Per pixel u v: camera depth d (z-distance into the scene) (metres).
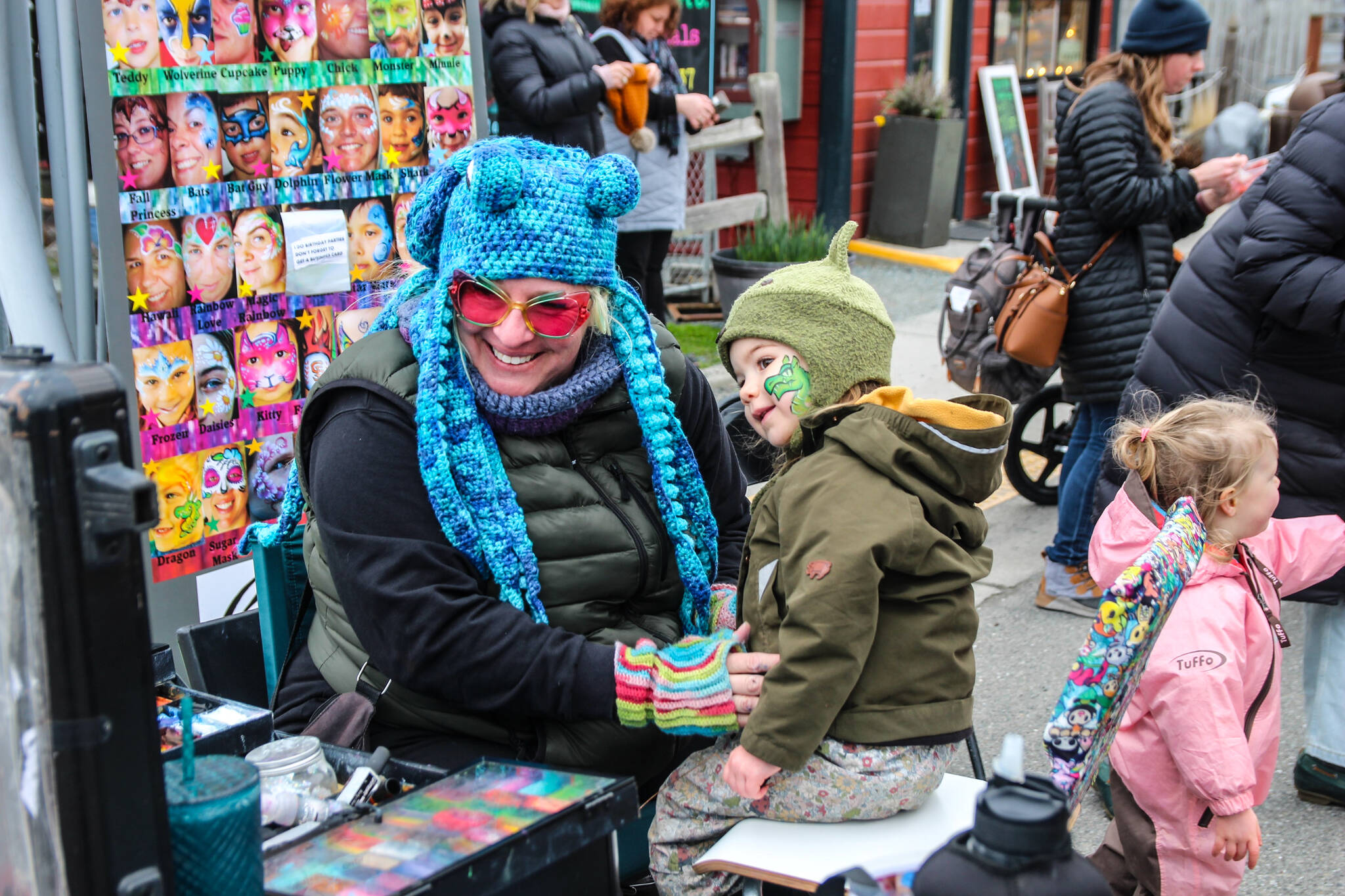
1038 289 4.12
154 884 1.10
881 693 1.81
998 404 1.90
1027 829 1.01
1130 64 3.95
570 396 1.91
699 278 8.20
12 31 2.00
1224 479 2.23
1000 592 4.54
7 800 1.08
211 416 2.48
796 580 1.77
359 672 1.95
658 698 1.78
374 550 1.80
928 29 10.34
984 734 3.53
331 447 1.85
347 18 2.57
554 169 1.86
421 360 1.85
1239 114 6.73
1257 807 3.20
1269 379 2.94
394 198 2.72
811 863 1.75
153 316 2.36
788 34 9.23
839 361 2.05
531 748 1.94
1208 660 2.13
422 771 1.68
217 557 2.54
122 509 1.01
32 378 1.01
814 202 9.78
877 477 1.79
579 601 1.97
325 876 1.33
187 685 2.30
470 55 2.80
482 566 1.88
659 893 2.00
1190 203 3.95
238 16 2.40
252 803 1.25
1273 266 2.79
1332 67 9.55
